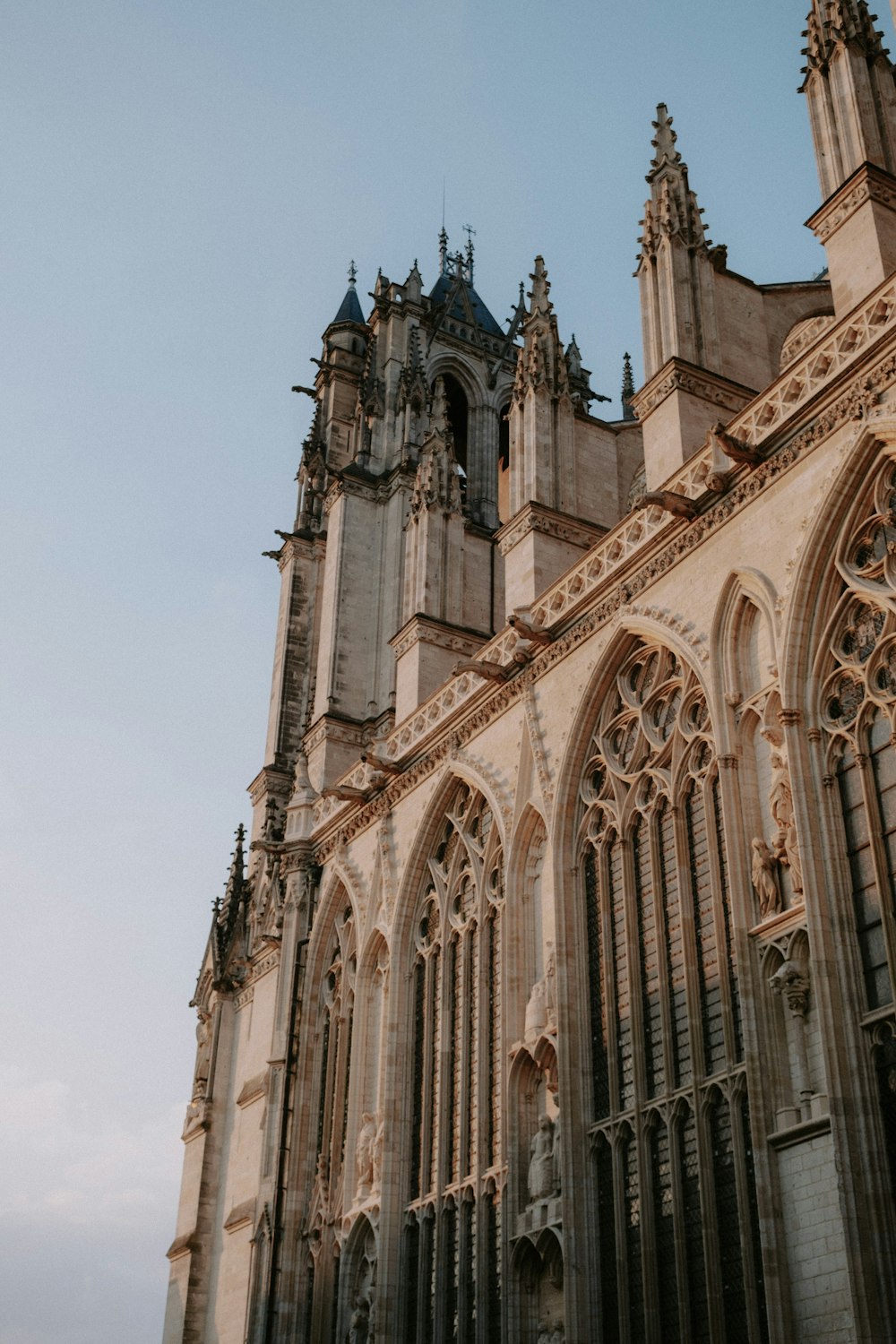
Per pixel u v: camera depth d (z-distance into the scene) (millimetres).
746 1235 36625
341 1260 55062
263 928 81688
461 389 96438
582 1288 41750
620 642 47438
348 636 76938
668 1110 40875
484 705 54750
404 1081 54844
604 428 62594
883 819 36250
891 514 37844
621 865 45812
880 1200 32781
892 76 45969
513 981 49031
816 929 36062
